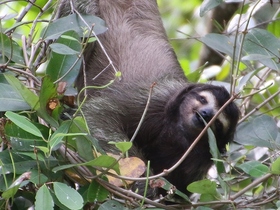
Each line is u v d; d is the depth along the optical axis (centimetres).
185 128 1261
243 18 1482
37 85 967
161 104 1307
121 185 891
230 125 1212
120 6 1500
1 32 1019
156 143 1313
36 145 858
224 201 925
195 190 917
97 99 1285
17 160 855
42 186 775
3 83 914
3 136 837
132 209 878
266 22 1350
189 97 1263
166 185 917
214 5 1191
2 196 794
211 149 988
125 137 1241
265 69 1480
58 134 802
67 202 777
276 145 1102
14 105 884
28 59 1047
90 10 1415
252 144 1124
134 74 1372
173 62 1457
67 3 1316
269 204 1029
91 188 868
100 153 911
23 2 1512
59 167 841
